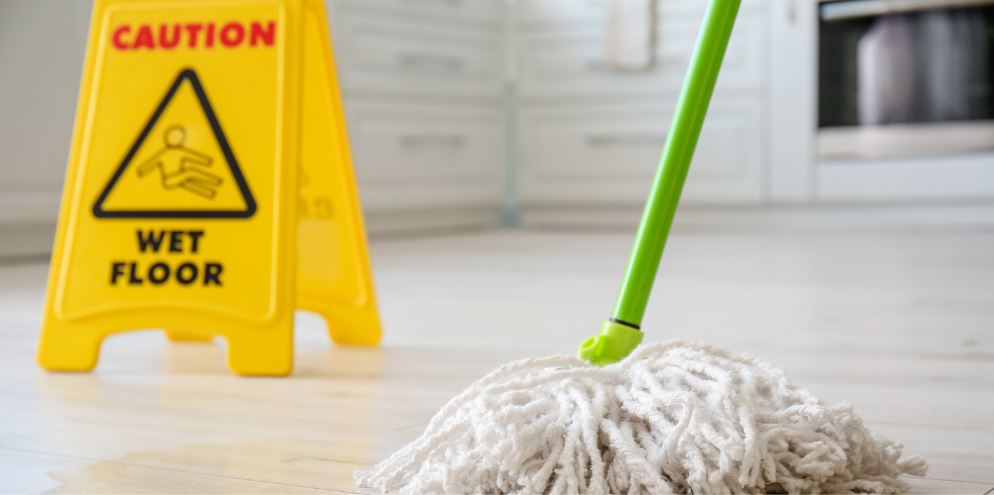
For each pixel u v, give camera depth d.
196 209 1.49
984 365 1.43
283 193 1.47
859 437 0.79
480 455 0.77
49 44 3.01
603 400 0.78
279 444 1.03
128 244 1.50
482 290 2.42
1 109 2.92
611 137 4.41
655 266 0.93
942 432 1.04
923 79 3.78
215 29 1.54
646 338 1.70
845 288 2.36
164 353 1.62
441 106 4.28
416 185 4.18
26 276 2.70
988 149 3.71
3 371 1.48
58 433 1.09
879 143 3.88
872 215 3.98
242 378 1.41
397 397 1.27
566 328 1.83
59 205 3.07
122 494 0.86
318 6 1.60
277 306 1.43
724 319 1.91
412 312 2.06
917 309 2.02
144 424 1.13
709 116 4.18
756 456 0.73
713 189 4.19
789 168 4.05
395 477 0.82
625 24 4.30
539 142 4.58
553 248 3.55
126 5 1.57
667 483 0.73
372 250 3.53
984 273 2.59
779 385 0.81
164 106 1.53
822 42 3.95
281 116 1.49
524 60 4.58
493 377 0.84
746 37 4.08
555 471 0.75
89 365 1.47
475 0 4.42
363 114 3.91
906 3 3.73
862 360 1.48
